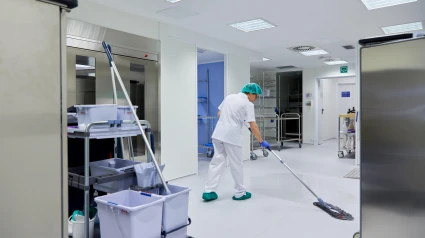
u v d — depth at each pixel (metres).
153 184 2.17
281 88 9.95
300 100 9.96
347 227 2.68
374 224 1.39
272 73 9.69
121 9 3.85
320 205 3.21
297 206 3.28
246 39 5.51
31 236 1.11
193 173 4.93
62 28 1.19
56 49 1.17
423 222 1.25
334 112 11.06
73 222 2.04
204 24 4.55
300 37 5.36
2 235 1.03
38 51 1.12
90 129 1.94
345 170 5.18
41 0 1.12
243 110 3.42
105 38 3.72
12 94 1.05
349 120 6.63
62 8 1.19
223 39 5.50
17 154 1.07
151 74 4.30
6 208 1.04
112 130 2.08
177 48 4.68
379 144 1.35
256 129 3.43
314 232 2.57
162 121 4.42
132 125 2.25
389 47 1.30
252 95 3.65
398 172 1.30
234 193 3.80
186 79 4.84
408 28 4.80
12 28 1.05
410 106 1.26
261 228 2.67
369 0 3.60
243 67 6.19
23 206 1.08
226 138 3.43
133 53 4.04
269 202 3.42
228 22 4.43
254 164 5.78
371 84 1.36
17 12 1.06
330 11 3.95
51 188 1.16
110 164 2.53
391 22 4.45
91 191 2.54
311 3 3.64
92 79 3.68
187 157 4.83
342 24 4.56
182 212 2.07
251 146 6.71
